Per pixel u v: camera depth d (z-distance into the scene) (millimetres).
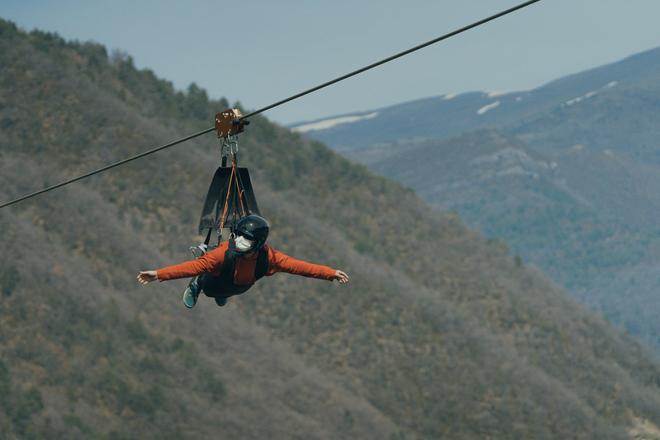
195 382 136000
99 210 182625
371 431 140250
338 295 182125
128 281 161125
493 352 178375
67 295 145625
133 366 134750
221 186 21922
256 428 131125
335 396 146875
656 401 187250
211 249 20609
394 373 162375
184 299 19516
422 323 181125
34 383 121875
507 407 158125
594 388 186250
